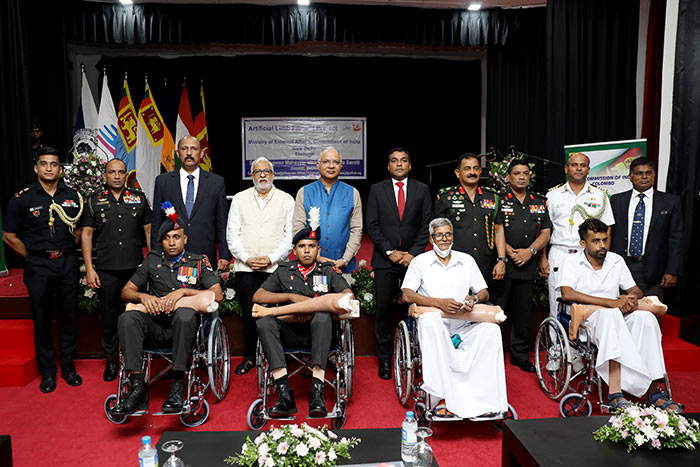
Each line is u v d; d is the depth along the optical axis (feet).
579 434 7.73
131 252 12.60
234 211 12.91
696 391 12.00
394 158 12.82
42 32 23.54
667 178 15.23
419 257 11.57
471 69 31.22
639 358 10.21
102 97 25.52
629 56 21.97
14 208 11.95
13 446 9.50
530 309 13.23
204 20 23.70
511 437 7.83
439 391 9.58
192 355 10.34
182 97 28.43
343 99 31.35
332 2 23.77
